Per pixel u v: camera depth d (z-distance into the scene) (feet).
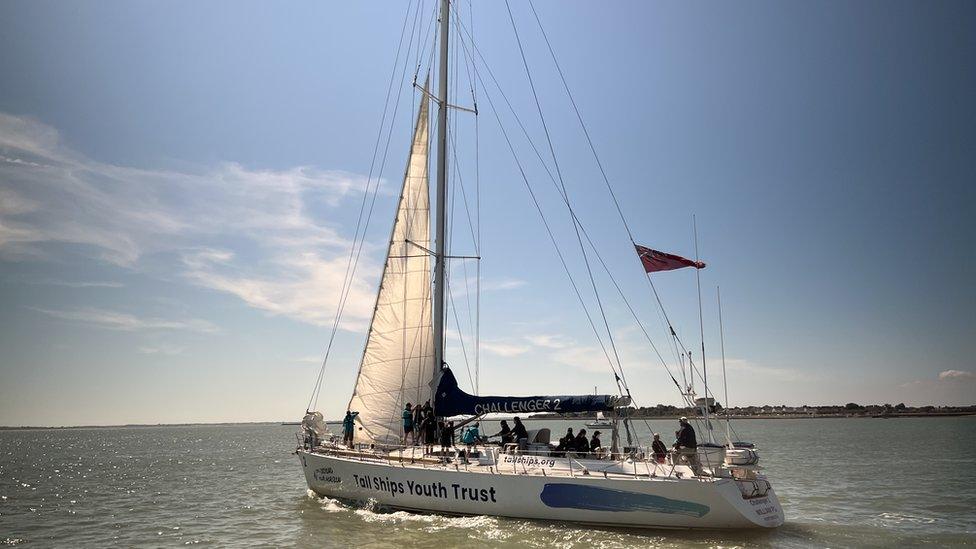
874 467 122.62
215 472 143.95
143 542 57.98
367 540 49.85
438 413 60.90
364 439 69.62
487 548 45.80
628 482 47.96
